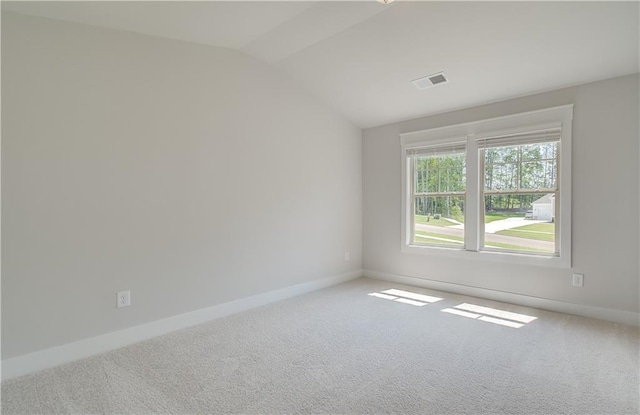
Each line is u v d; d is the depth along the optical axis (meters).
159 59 2.94
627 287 3.03
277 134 3.91
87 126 2.55
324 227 4.50
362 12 2.73
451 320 3.21
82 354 2.53
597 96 3.14
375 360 2.43
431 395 1.99
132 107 2.78
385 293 4.18
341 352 2.56
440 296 4.02
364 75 3.74
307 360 2.44
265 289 3.79
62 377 2.23
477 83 3.50
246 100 3.59
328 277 4.55
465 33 2.85
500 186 3.81
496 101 3.76
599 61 2.91
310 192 4.30
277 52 3.49
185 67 3.11
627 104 3.00
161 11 2.48
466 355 2.49
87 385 2.13
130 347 2.69
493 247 3.87
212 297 3.32
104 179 2.63
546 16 2.54
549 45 2.82
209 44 3.26
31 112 2.31
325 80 3.98
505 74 3.28
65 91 2.45
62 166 2.44
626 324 3.03
